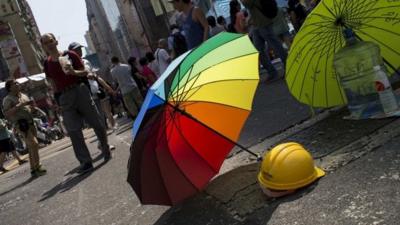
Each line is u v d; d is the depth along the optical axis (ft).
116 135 36.63
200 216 10.43
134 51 117.70
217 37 11.36
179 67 10.29
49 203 18.07
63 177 23.63
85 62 24.98
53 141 93.86
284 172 9.53
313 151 11.50
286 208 9.05
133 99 39.24
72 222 13.97
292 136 13.60
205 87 10.90
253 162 12.74
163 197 10.55
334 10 11.52
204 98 11.05
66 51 21.34
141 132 10.02
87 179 19.80
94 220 13.26
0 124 41.14
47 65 20.93
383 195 8.09
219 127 11.37
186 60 10.44
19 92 28.32
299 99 13.15
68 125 21.33
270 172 9.71
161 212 11.80
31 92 142.82
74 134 21.40
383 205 7.78
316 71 12.88
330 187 9.15
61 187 20.59
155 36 100.73
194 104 11.02
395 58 13.12
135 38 111.14
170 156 10.68
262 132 15.75
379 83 11.73
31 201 20.15
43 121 99.14
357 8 11.70
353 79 12.14
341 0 11.27
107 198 15.16
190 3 21.29
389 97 11.71
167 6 98.37
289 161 9.57
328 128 12.84
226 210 10.15
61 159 34.12
